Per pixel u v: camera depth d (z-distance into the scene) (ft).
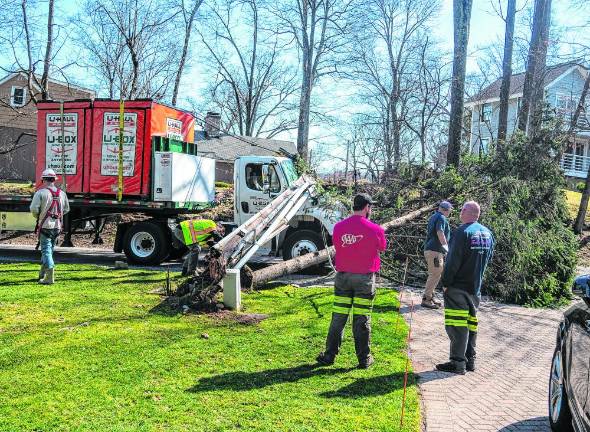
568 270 35.19
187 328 23.47
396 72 109.19
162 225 42.65
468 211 20.06
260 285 33.50
